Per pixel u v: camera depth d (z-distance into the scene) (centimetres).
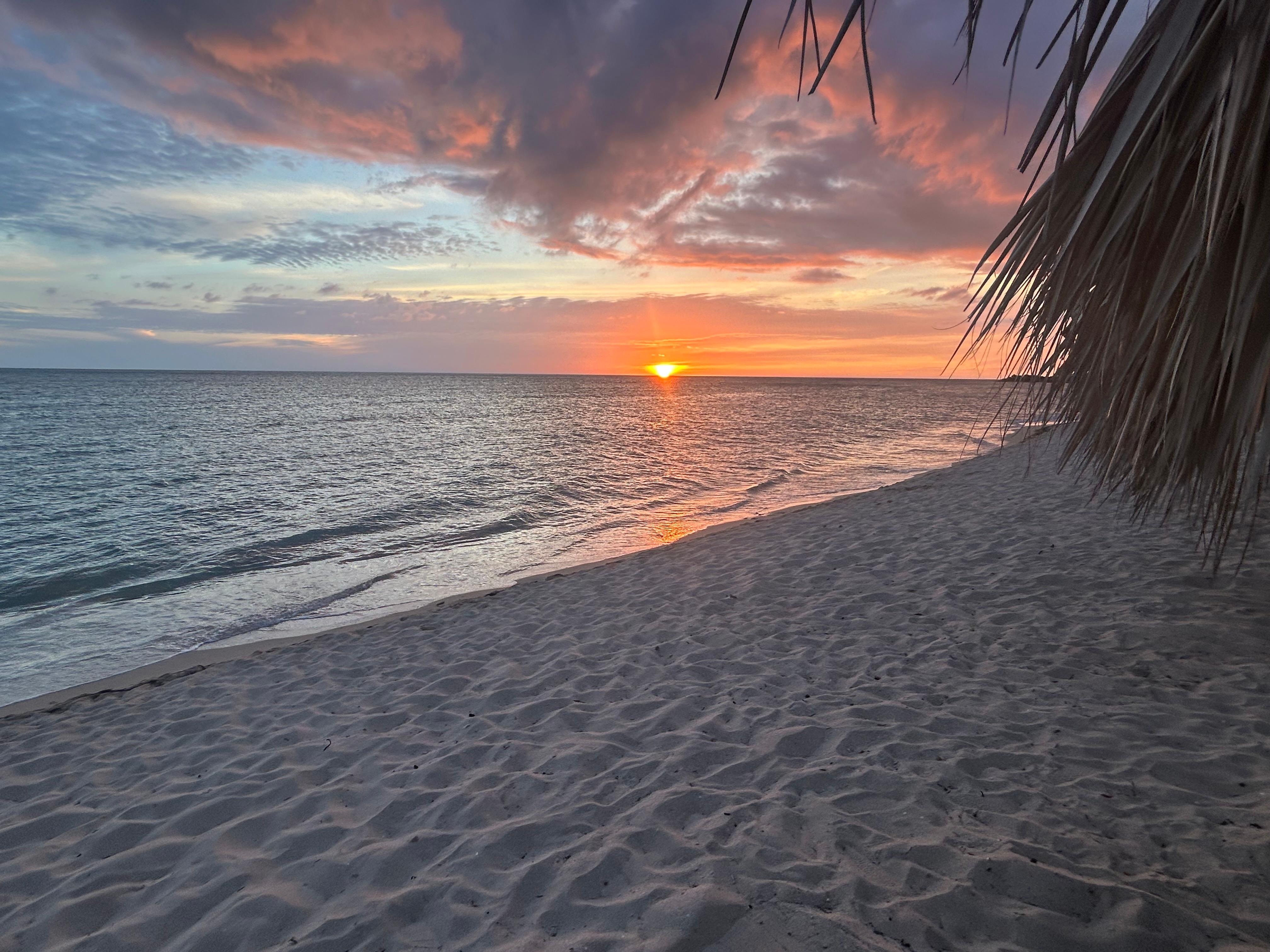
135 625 737
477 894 236
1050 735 331
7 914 251
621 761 333
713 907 212
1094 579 570
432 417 4469
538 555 1013
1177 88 129
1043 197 166
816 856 242
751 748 337
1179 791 275
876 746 329
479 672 492
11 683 595
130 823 311
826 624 528
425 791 317
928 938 199
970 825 259
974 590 574
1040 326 200
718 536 948
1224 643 421
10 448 2494
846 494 1445
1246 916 204
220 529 1219
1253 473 172
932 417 4616
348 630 651
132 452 2422
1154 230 160
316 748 382
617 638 539
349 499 1509
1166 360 175
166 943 226
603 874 240
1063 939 198
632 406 6072
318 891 246
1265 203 115
